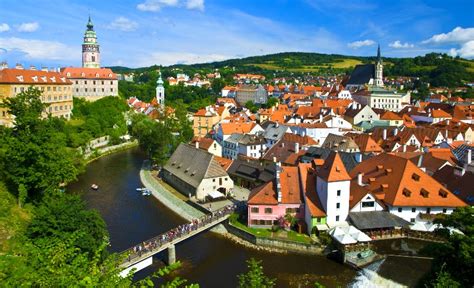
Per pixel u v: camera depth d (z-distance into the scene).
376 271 65.81
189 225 80.19
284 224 81.69
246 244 79.56
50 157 78.69
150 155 149.50
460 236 45.81
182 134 170.75
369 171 91.88
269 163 122.75
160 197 110.88
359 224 76.50
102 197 111.12
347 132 148.50
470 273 44.31
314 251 74.50
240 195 109.25
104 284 24.34
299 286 63.69
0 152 82.81
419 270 65.44
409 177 83.19
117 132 192.25
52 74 182.75
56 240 38.38
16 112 81.31
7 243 54.72
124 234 84.12
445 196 80.38
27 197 78.06
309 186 84.06
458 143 132.00
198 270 69.94
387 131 149.00
